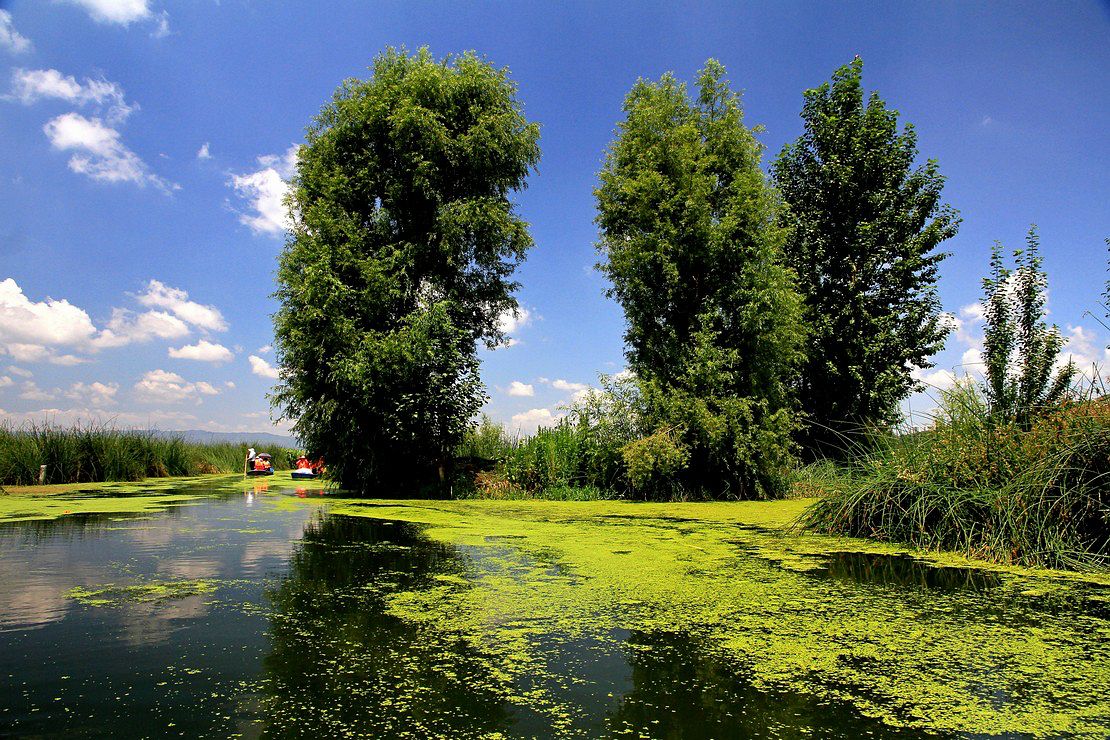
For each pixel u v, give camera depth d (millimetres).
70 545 6617
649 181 14219
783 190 21234
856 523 7703
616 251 15125
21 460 14906
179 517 9133
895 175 19797
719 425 13070
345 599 4449
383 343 13414
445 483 14586
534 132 16312
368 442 14328
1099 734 2514
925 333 19375
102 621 3893
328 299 13648
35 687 2877
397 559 5941
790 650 3455
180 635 3641
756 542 7094
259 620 3932
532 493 14227
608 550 6500
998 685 2996
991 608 4309
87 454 16734
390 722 2568
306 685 2932
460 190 15758
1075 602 4469
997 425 6957
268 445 29078
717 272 14508
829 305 19453
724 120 14922
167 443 20875
